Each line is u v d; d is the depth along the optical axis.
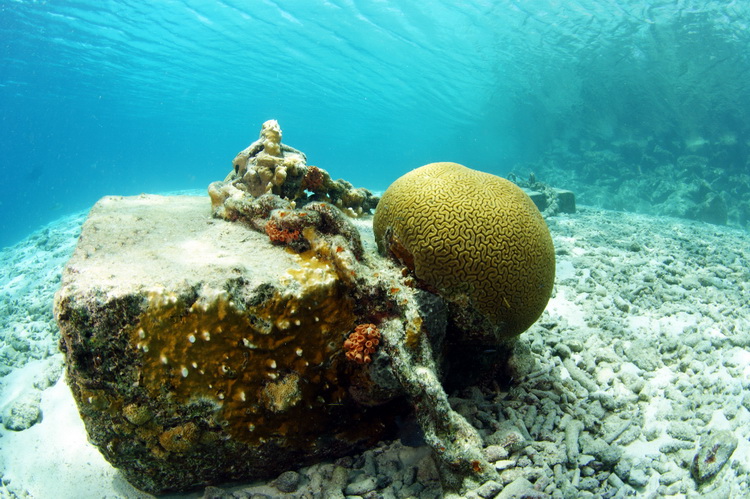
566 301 1.34
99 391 0.63
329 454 0.75
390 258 0.83
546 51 6.06
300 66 7.80
